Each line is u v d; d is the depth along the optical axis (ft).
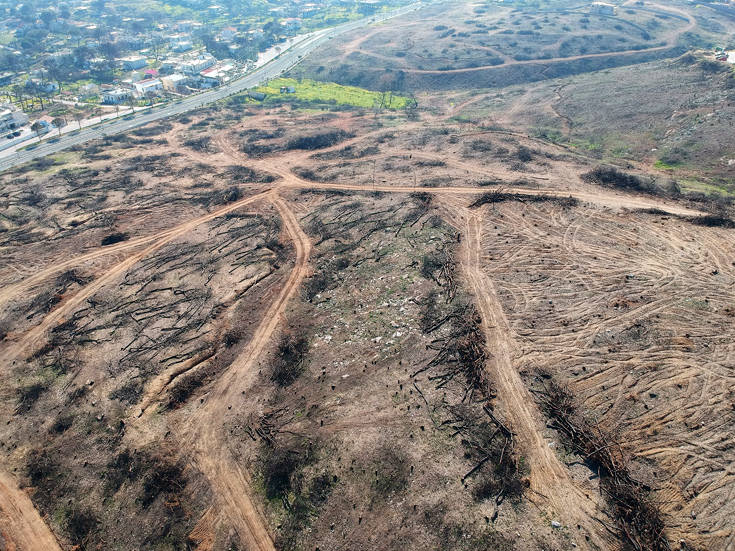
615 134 255.70
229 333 130.93
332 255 158.81
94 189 220.43
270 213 190.60
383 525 81.82
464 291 128.57
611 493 81.15
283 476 92.02
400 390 103.91
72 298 153.79
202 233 182.50
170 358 126.93
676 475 82.69
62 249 177.88
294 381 112.57
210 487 93.76
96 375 123.85
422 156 226.79
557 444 89.51
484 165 207.82
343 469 90.79
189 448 101.65
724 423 89.81
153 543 87.25
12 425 113.09
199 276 158.10
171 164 247.29
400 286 135.03
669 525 76.48
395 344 115.75
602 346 107.96
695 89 271.49
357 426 97.91
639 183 177.27
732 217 151.33
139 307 147.02
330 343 121.70
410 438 93.61
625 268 131.34
